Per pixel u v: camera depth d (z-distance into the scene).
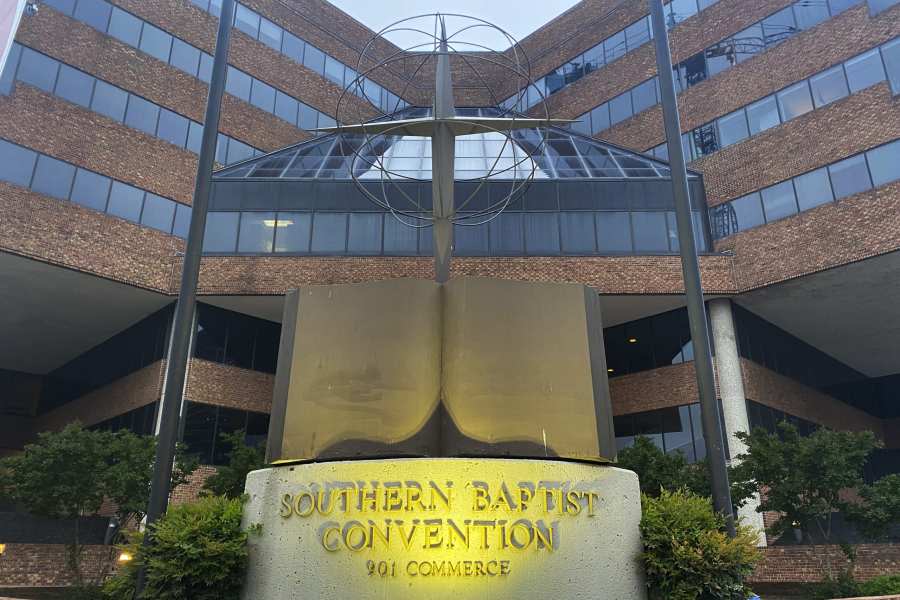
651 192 30.05
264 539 8.84
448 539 8.05
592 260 28.98
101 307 30.75
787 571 23.83
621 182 30.20
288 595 8.34
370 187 30.25
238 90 37.16
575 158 33.41
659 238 29.45
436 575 7.94
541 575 8.15
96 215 27.89
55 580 22.77
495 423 9.12
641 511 9.53
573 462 9.14
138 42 32.19
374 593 7.95
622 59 39.72
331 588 8.12
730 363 28.53
